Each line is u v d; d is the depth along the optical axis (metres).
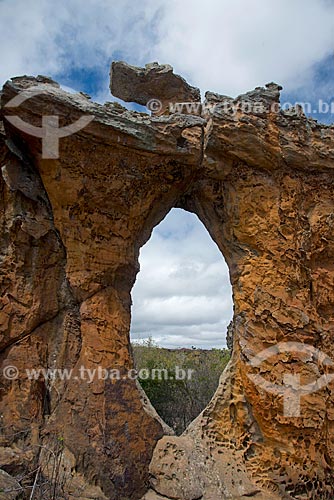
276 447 7.57
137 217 8.27
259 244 8.27
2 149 7.45
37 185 7.69
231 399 8.34
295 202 8.46
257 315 8.01
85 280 7.70
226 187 8.66
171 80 10.41
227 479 7.50
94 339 7.58
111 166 7.79
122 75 10.36
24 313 7.45
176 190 8.67
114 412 7.29
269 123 8.33
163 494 7.18
